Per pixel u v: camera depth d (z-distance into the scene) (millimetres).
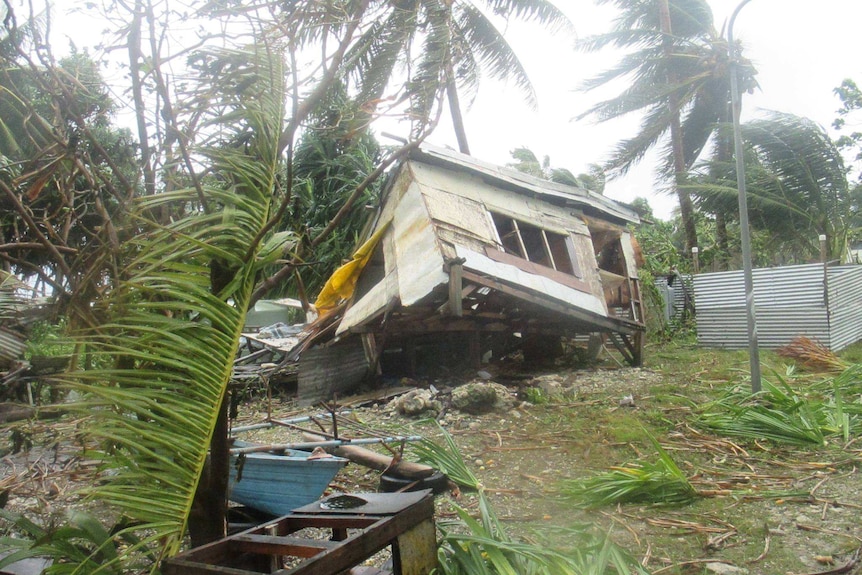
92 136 2869
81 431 2650
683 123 24328
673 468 4961
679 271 19109
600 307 11367
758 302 13539
